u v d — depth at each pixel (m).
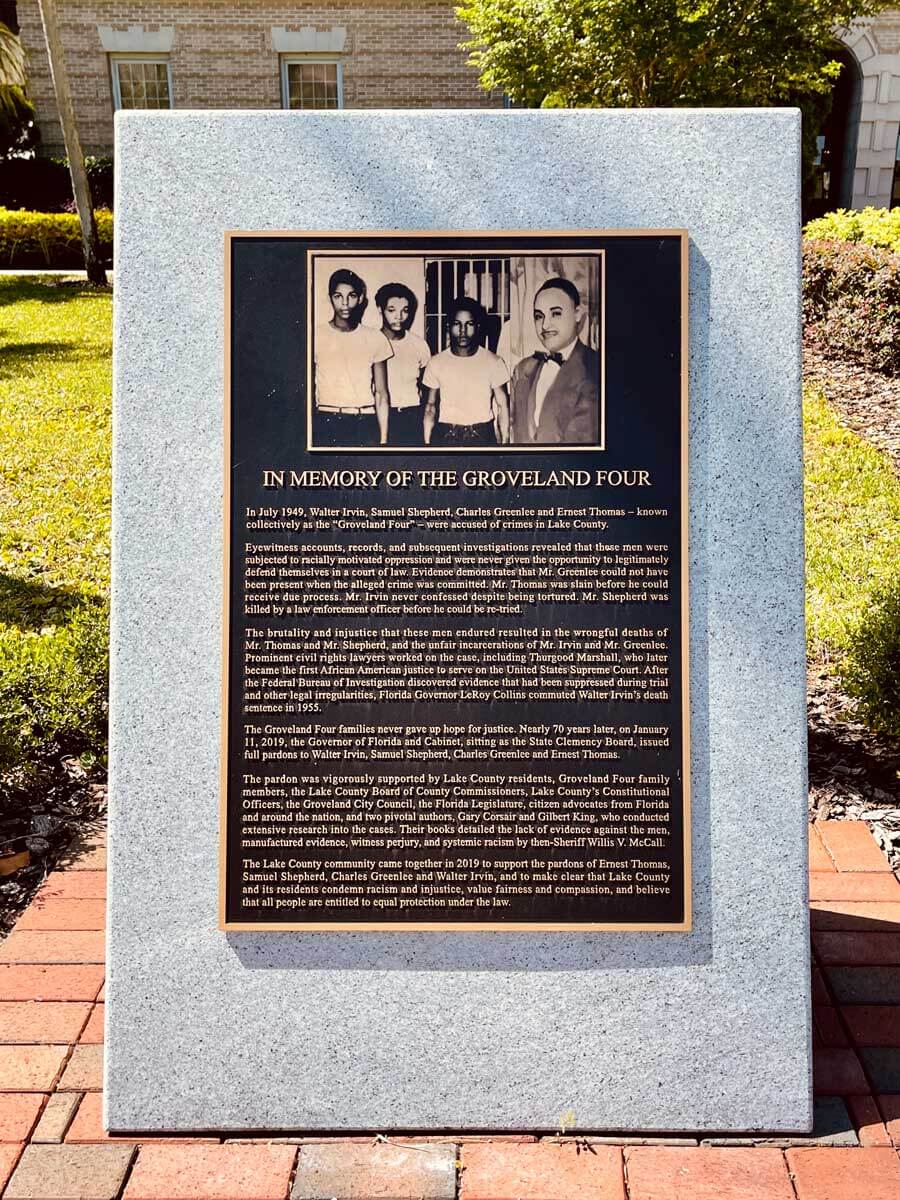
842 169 20.92
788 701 2.65
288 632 2.66
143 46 19.95
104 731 4.43
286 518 2.65
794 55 11.57
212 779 2.67
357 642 2.66
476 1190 2.47
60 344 11.37
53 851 3.94
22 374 10.12
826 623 5.34
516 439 2.63
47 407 9.16
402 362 2.62
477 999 2.66
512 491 2.64
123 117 2.59
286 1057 2.67
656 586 2.64
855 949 3.34
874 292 9.91
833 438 8.09
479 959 2.67
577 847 2.66
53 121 20.44
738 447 2.63
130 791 2.66
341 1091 2.67
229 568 2.65
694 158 2.59
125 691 2.66
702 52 11.16
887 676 4.54
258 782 2.66
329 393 2.63
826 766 4.44
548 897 2.66
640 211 2.61
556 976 2.66
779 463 2.63
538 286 2.60
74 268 18.61
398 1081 2.67
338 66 19.97
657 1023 2.67
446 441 2.63
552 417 2.62
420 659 2.66
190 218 2.61
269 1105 2.67
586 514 2.64
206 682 2.66
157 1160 2.57
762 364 2.62
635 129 2.59
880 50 20.03
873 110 20.27
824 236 12.26
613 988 2.66
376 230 2.60
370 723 2.66
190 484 2.65
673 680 2.65
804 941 2.65
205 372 2.64
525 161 2.60
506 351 2.62
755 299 2.61
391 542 2.65
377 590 2.65
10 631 5.22
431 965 2.66
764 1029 2.66
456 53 19.67
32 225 18.33
